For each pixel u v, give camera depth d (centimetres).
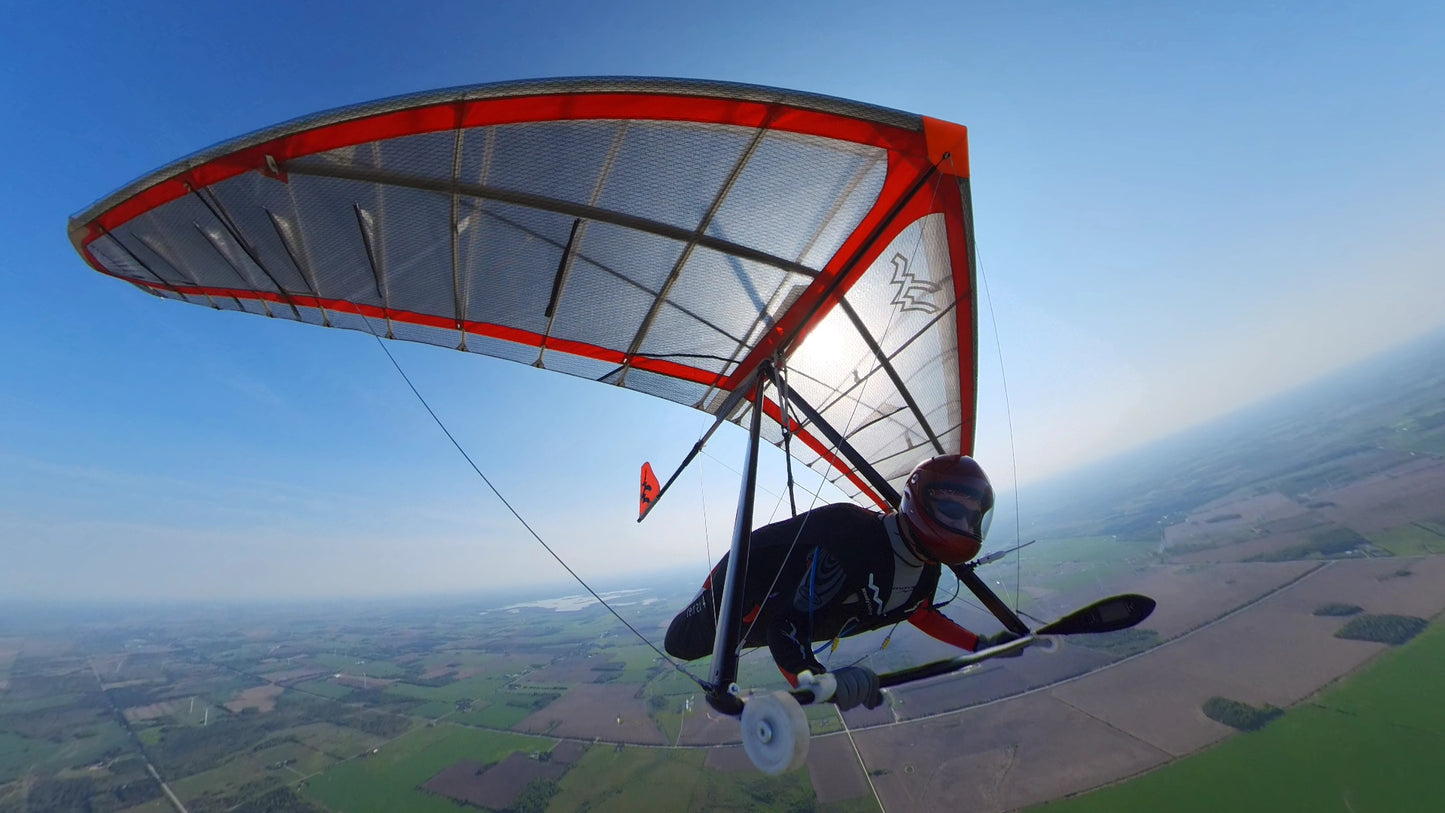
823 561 328
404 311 605
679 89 351
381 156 399
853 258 520
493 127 375
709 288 571
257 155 397
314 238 496
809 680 223
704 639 408
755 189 448
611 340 649
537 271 546
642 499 887
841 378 674
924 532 328
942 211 459
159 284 573
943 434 726
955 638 421
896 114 377
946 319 568
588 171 424
